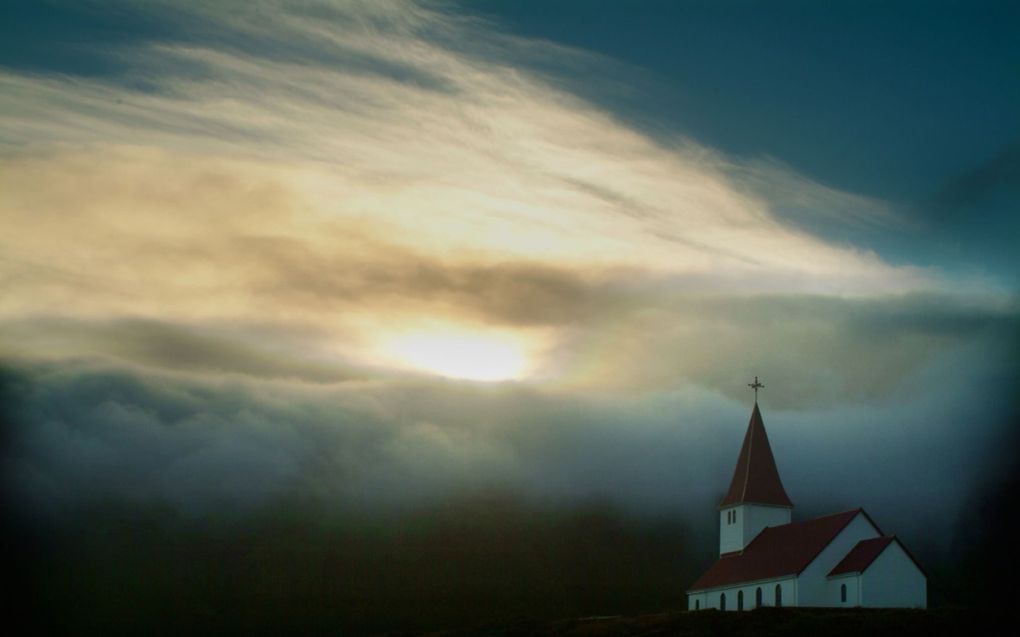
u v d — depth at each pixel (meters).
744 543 125.94
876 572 103.06
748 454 131.00
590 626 104.81
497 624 113.00
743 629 95.56
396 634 114.50
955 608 99.19
